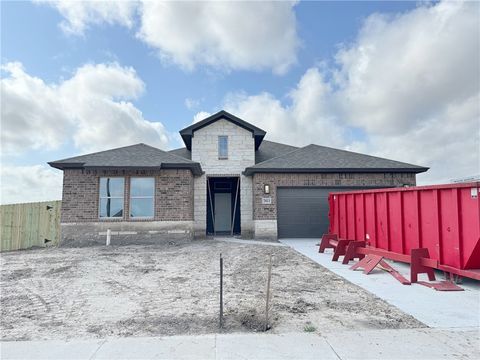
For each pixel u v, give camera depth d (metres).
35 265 9.51
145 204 14.32
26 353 3.60
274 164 15.96
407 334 4.07
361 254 9.52
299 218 15.78
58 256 11.02
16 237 14.45
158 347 3.73
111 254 11.30
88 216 13.86
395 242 8.62
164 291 6.55
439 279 7.30
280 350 3.62
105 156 14.55
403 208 8.34
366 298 5.88
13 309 5.48
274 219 15.47
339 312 5.07
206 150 17.34
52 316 5.09
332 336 4.02
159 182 14.38
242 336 4.05
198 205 16.91
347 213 11.58
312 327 4.37
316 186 15.82
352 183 15.89
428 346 3.70
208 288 6.77
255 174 15.73
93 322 4.76
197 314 5.04
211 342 3.86
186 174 14.55
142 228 14.05
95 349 3.69
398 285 6.87
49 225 14.62
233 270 8.66
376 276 7.79
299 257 10.47
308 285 6.93
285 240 15.14
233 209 19.12
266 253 11.13
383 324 4.50
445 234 6.94
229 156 17.38
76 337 4.15
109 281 7.49
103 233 13.84
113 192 14.17
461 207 6.55
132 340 3.96
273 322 4.62
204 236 16.72
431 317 4.79
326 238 11.45
